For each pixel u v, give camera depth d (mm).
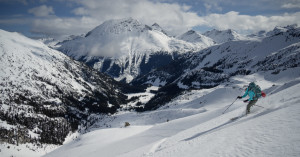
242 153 7652
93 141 70750
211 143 10883
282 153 6211
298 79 50031
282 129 8203
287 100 14414
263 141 7895
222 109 44281
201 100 129000
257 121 11047
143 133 46438
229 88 124812
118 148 37656
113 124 183000
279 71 190125
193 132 20312
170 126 46250
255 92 15141
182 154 11570
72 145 84125
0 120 178625
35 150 152875
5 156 132125
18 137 160000
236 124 13664
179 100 166750
